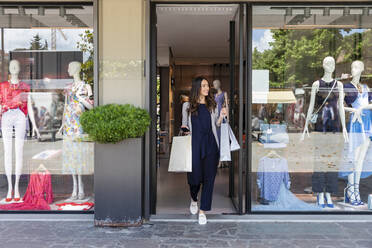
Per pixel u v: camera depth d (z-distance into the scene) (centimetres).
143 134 333
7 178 374
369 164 370
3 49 375
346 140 369
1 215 359
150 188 356
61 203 370
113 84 338
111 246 280
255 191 360
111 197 327
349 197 368
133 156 325
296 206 363
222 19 514
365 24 363
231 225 332
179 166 333
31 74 375
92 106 362
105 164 326
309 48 362
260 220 346
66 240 293
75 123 369
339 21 362
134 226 327
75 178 370
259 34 359
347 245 283
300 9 359
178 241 291
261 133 361
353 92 369
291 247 279
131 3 336
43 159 374
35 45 371
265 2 354
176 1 350
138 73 337
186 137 336
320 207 365
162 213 367
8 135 376
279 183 362
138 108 325
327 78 366
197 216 357
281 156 362
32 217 353
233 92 418
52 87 373
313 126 366
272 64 360
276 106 361
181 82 1099
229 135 341
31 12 367
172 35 633
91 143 367
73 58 367
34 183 373
